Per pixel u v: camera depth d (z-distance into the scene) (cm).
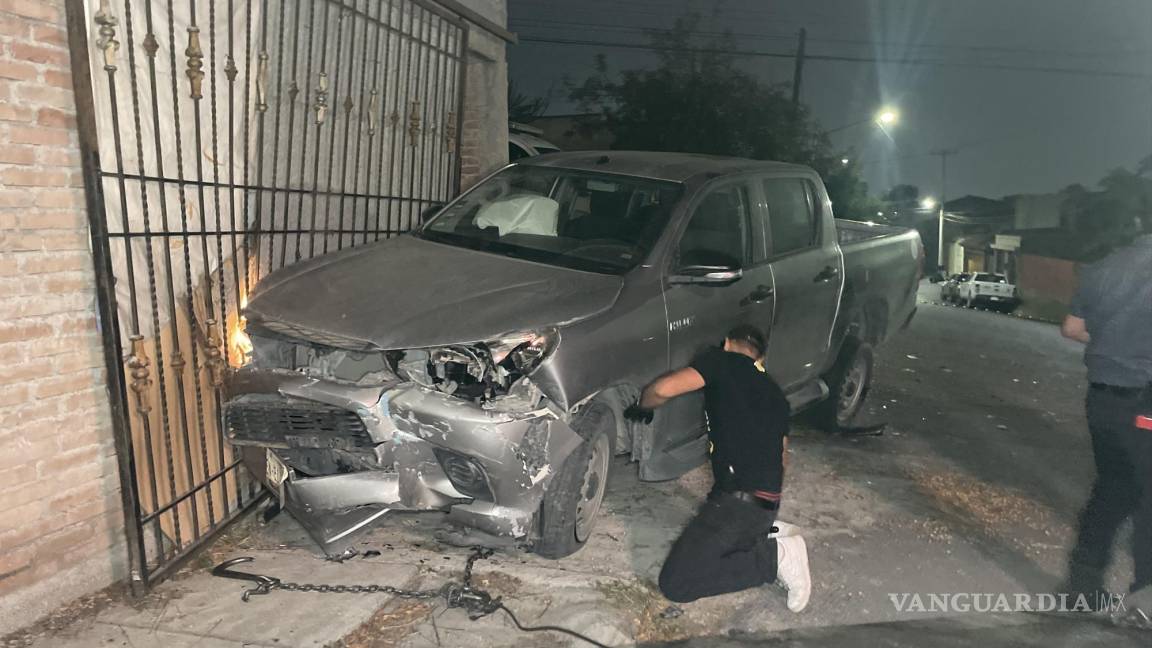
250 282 473
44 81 338
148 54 366
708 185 523
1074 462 682
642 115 2467
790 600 411
